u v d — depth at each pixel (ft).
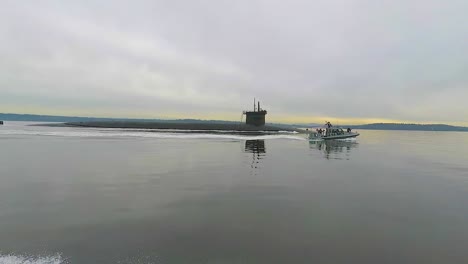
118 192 50.19
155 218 36.91
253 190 52.95
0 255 26.66
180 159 94.99
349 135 221.05
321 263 25.80
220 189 53.42
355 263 25.95
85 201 44.32
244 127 317.42
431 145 218.18
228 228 33.83
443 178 68.69
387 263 26.13
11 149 118.32
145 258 26.18
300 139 210.79
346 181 62.80
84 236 30.96
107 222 35.22
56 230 32.48
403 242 30.73
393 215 39.68
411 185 59.88
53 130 280.92
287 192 51.83
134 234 31.63
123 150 119.55
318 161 95.76
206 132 279.69
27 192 49.47
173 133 254.47
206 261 25.79
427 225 35.94
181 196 48.03
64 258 26.11
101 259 25.95
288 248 28.73
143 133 248.52
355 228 34.55
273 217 38.01
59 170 71.56
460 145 228.02
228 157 102.12
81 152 110.42
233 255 26.99
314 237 31.63
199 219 36.78
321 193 51.52
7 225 33.94
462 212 41.34
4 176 63.26
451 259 27.17
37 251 27.45
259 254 27.30
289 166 83.20
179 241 29.99
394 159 109.19
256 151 124.16
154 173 69.15
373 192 53.01
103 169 73.82
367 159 105.09
